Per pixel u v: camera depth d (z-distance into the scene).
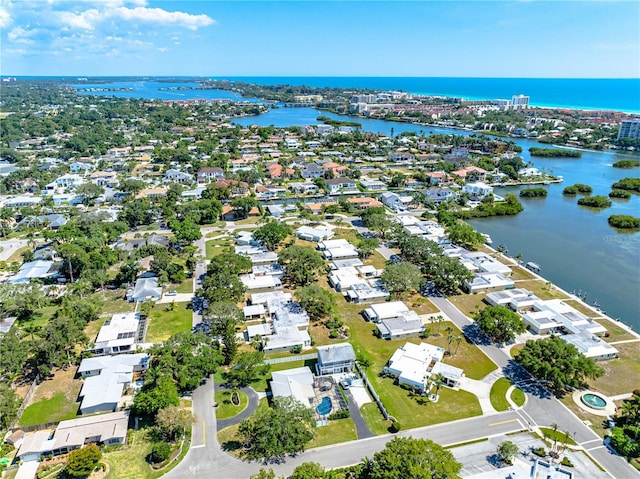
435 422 75.81
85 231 152.62
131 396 81.06
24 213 168.25
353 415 77.44
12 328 99.50
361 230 168.50
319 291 107.62
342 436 72.69
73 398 80.12
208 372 84.38
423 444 61.50
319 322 106.56
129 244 145.38
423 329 102.12
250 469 66.31
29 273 123.50
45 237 145.75
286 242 154.25
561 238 167.75
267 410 73.44
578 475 65.12
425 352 92.50
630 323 110.25
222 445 70.44
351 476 64.44
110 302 114.62
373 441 71.69
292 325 101.56
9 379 82.44
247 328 102.44
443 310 113.31
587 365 81.50
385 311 108.50
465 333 102.75
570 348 85.25
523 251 155.12
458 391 83.56
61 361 85.62
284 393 78.00
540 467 64.75
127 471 65.31
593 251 155.62
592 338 96.94
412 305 115.25
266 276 126.56
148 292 114.94
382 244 155.88
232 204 177.62
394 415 77.31
